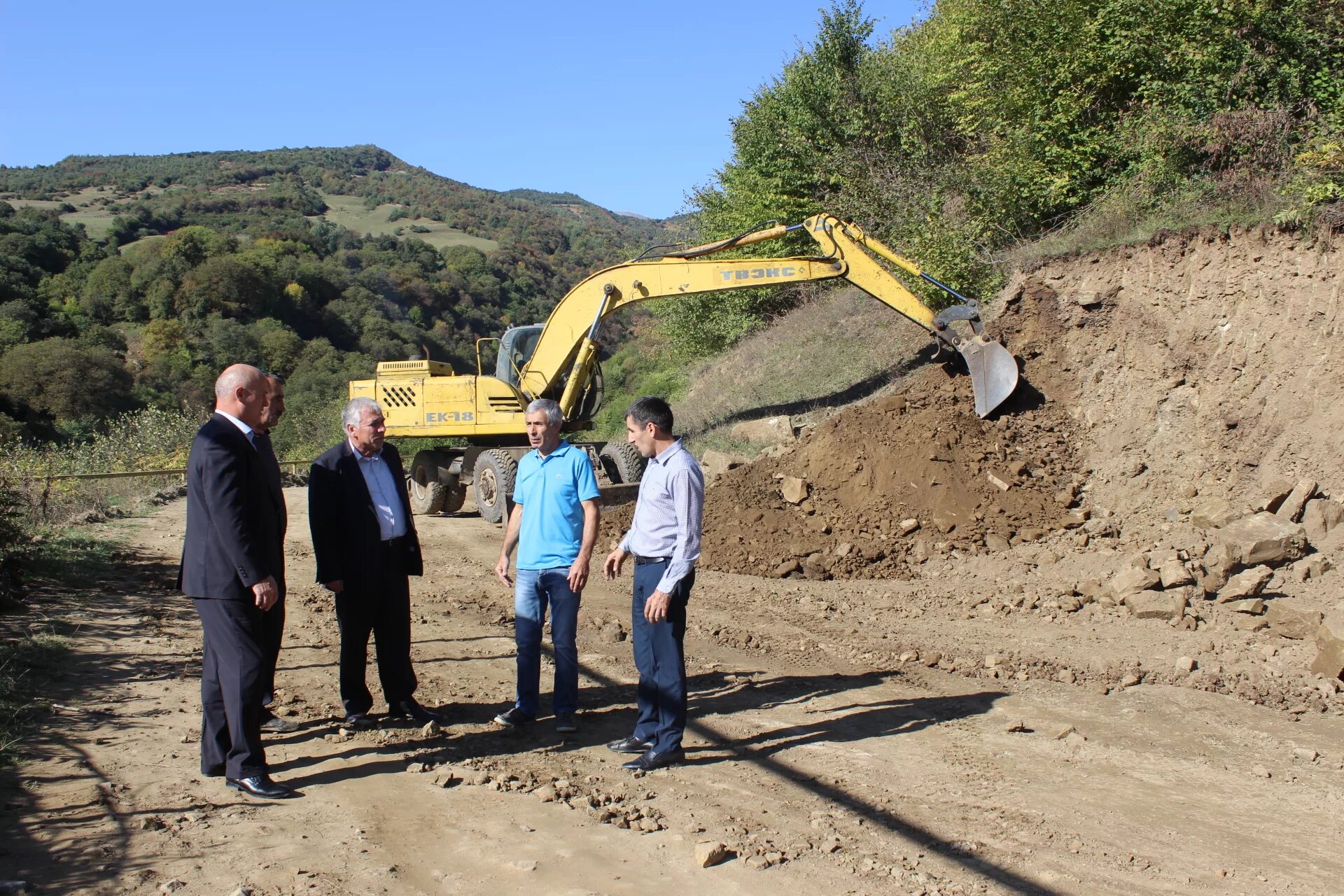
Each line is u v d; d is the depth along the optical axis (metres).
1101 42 15.14
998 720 5.69
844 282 21.08
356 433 5.41
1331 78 12.98
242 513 4.42
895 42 24.53
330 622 8.16
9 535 8.66
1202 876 3.76
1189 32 13.98
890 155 19.52
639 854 3.87
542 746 5.20
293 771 4.77
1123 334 11.39
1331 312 9.51
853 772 4.85
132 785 4.46
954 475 10.92
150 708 5.64
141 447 21.22
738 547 10.71
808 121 21.11
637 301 14.55
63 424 35.06
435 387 15.05
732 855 3.86
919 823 4.22
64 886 3.46
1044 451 11.35
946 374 12.53
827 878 3.69
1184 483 10.22
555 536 5.43
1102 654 7.03
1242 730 5.51
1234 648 7.03
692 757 5.08
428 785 4.59
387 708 5.86
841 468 11.51
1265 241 10.11
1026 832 4.14
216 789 4.47
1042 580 9.16
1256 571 8.02
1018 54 16.08
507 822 4.16
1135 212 12.12
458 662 6.96
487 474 14.38
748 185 22.91
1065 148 15.66
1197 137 12.48
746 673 6.74
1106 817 4.32
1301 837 4.14
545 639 7.67
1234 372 10.22
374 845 3.89
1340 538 8.40
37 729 5.16
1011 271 13.69
